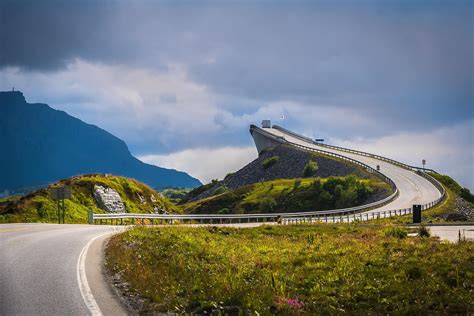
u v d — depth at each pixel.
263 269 21.77
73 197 67.00
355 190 121.69
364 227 44.69
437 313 14.77
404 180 130.25
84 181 72.56
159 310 12.78
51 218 57.97
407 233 35.47
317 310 14.72
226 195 153.38
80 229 36.66
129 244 25.12
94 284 15.40
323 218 75.62
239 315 12.84
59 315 11.83
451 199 105.06
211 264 22.03
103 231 35.00
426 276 18.66
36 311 12.15
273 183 156.38
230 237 37.22
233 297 14.38
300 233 39.53
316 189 131.75
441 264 20.14
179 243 27.44
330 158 175.50
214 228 40.81
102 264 19.25
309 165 169.88
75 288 14.73
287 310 14.04
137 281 15.51
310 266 21.73
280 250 28.44
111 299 13.59
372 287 17.42
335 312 14.66
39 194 64.94
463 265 19.72
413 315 14.79
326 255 24.62
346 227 43.94
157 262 20.12
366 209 91.56
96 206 69.06
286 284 18.28
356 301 16.30
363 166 155.12
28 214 57.25
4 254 20.94
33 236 28.81
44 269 17.53
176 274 17.52
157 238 28.92
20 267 17.83
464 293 16.56
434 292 16.70
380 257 22.59
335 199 124.25
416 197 106.69
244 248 29.48
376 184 126.94
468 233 37.59
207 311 13.23
